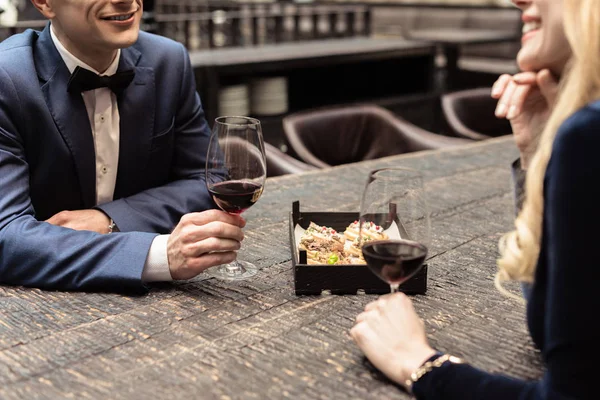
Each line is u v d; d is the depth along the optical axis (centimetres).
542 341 98
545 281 94
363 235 109
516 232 101
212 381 99
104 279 128
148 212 159
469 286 133
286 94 419
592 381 81
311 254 134
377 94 485
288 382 99
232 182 126
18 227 137
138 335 112
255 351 107
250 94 411
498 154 242
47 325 116
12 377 99
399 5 788
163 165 177
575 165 80
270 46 449
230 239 131
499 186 202
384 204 107
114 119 166
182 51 181
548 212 87
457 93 323
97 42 151
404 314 105
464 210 179
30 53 158
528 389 87
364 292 129
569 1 87
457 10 738
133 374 100
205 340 111
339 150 280
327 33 506
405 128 284
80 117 160
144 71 170
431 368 95
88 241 133
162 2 573
